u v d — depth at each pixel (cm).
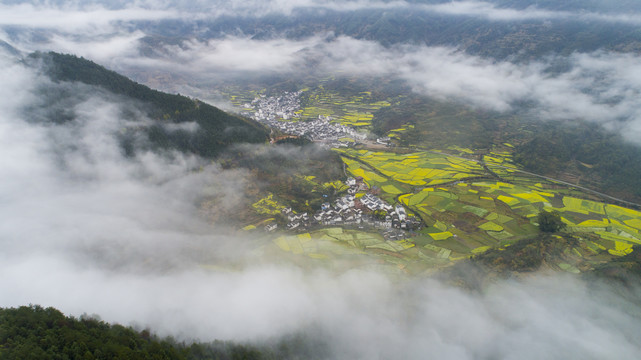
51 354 6844
